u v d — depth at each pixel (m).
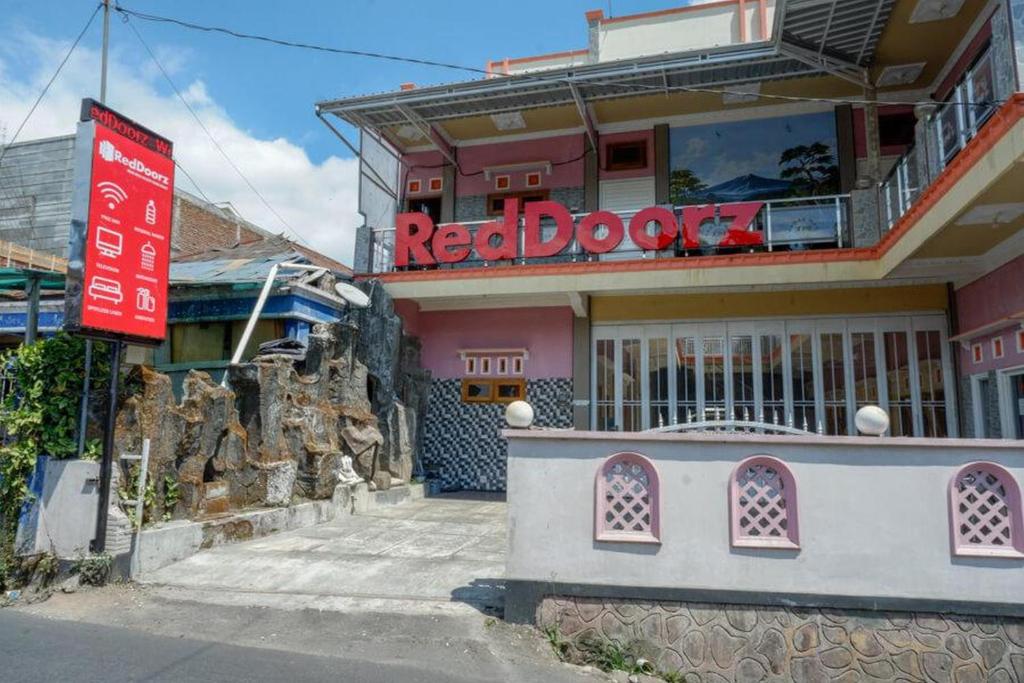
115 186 6.87
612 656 5.22
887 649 5.04
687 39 13.56
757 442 5.32
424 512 10.40
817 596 5.13
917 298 11.02
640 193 13.45
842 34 10.07
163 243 7.46
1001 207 7.17
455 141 14.66
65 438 6.98
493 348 13.25
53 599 6.20
